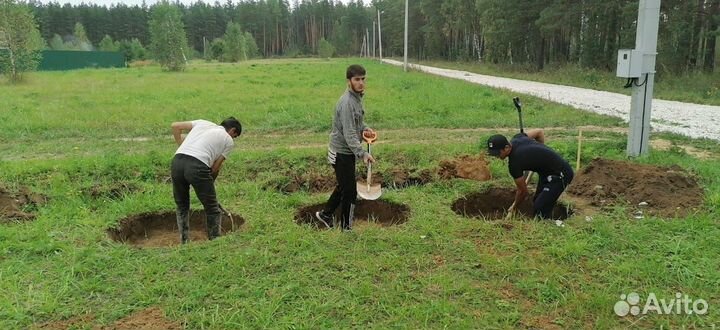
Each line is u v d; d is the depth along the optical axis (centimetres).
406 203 600
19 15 2352
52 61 4428
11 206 581
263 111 1391
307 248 461
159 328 347
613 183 619
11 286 399
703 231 491
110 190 666
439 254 449
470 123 1228
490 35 3947
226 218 572
